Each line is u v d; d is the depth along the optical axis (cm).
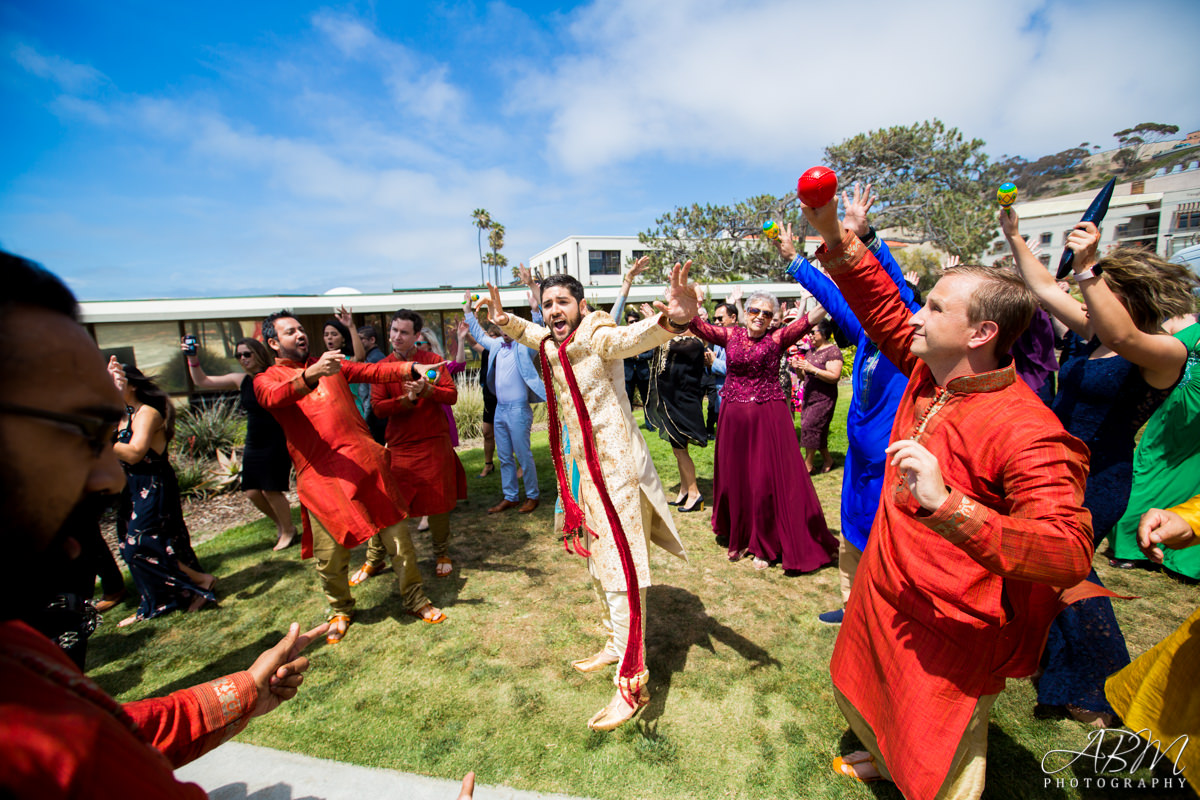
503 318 275
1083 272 197
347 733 238
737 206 2602
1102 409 254
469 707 252
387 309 1266
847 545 290
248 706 111
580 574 384
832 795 197
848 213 239
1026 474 129
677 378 496
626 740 227
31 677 50
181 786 60
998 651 147
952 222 2380
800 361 578
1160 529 143
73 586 65
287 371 305
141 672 297
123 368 337
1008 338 144
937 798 161
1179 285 207
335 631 315
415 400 367
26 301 55
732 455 385
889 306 179
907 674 154
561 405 247
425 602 332
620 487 229
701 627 307
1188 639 152
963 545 123
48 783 42
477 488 599
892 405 254
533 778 209
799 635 296
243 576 407
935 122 2498
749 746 221
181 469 675
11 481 52
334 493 302
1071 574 119
